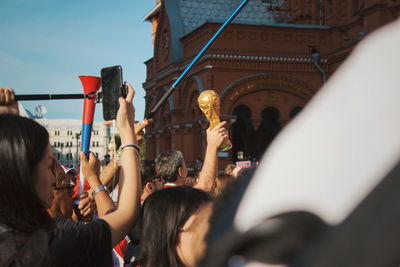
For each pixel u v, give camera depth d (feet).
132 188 5.91
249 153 96.58
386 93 1.17
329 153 1.21
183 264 6.51
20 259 4.66
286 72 72.69
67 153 410.52
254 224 1.28
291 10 91.91
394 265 1.09
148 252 6.65
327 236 1.17
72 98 8.02
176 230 6.49
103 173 10.16
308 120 1.30
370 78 1.20
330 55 72.33
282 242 1.22
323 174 1.21
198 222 1.67
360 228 1.13
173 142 79.46
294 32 73.51
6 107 6.70
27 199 4.91
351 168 1.17
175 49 82.02
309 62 73.05
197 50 75.15
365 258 1.11
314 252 1.18
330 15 77.71
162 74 85.10
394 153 1.13
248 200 1.35
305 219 1.20
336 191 1.18
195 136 77.00
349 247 1.13
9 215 4.86
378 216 1.11
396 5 61.87
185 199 6.62
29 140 5.00
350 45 67.51
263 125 94.63
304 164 1.25
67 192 9.72
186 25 84.12
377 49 1.22
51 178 5.34
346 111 1.22
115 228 5.46
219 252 1.35
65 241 4.85
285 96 72.79
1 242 4.77
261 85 71.72
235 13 11.89
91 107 8.04
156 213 6.61
